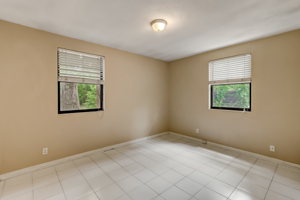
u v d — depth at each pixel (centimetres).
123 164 255
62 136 261
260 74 273
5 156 210
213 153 302
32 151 231
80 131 282
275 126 259
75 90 284
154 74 413
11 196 174
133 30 240
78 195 176
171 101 448
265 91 268
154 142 374
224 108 333
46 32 242
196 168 241
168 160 271
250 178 211
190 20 208
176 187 192
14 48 215
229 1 166
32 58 230
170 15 195
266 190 185
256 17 200
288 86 244
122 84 345
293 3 168
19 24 218
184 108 411
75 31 243
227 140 325
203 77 364
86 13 190
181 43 297
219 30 239
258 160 268
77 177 214
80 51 279
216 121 343
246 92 299
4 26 207
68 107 276
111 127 328
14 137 217
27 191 183
